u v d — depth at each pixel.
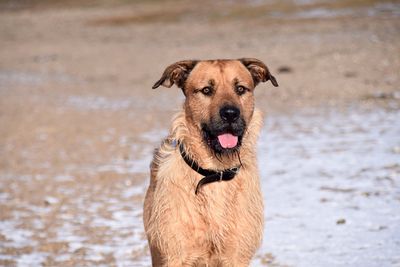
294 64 27.14
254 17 43.75
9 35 48.66
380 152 13.48
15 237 9.96
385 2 43.25
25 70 33.66
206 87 6.35
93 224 10.43
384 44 29.03
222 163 6.21
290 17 41.59
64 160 15.45
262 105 20.75
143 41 39.34
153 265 6.74
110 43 40.19
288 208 10.31
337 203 10.34
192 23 44.72
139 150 15.98
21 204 11.89
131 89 26.16
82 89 27.17
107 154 15.76
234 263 6.24
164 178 6.25
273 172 12.68
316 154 13.88
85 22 52.19
